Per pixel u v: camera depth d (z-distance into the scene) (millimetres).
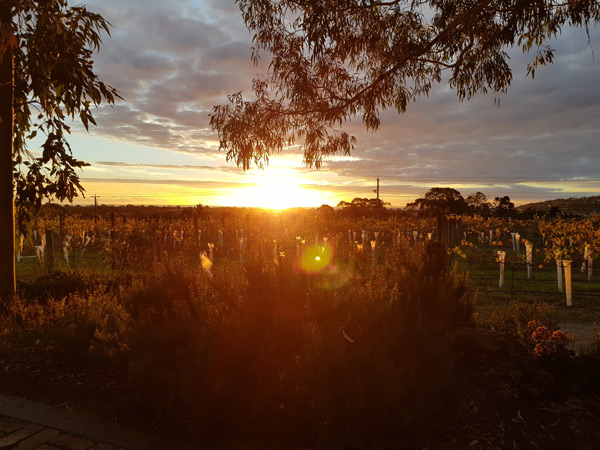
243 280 3717
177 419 3158
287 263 3775
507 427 3252
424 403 2932
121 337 4027
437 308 4828
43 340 4703
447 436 3125
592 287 11320
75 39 6387
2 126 5949
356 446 2818
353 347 3174
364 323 3391
